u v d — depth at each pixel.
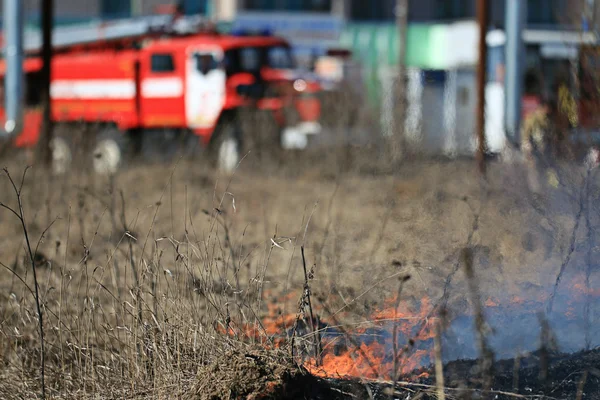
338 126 48.50
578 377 11.80
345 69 70.94
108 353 13.03
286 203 33.59
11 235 25.34
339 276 15.94
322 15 105.81
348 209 30.33
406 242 17.02
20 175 36.16
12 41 46.25
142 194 36.16
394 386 11.38
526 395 11.40
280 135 51.56
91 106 57.81
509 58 39.97
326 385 11.57
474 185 20.61
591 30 18.64
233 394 11.00
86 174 36.12
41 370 12.57
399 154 35.47
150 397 12.01
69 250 21.58
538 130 18.92
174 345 12.47
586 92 18.09
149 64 56.84
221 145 52.41
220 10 103.06
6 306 15.12
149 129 56.94
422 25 89.94
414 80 46.38
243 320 13.38
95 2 104.00
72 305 15.01
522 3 39.94
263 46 57.16
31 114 46.59
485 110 38.12
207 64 55.50
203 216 27.53
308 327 13.24
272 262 19.80
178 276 13.53
